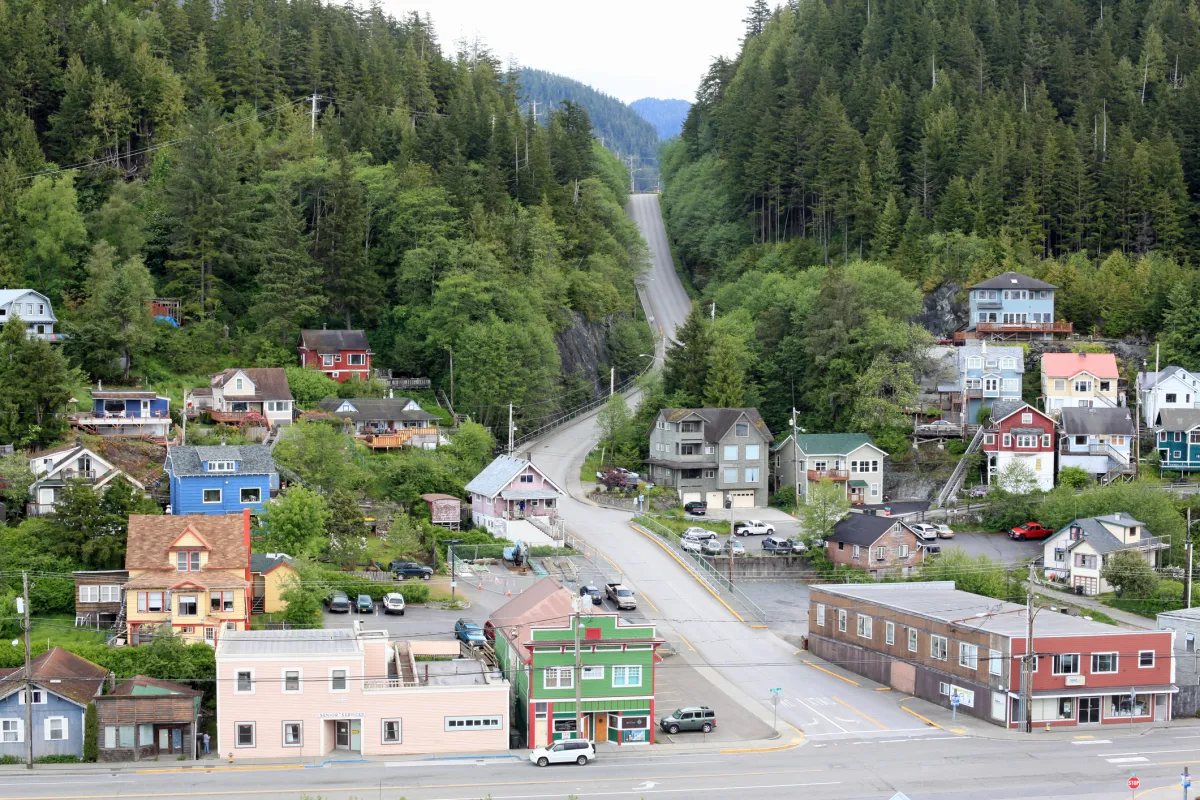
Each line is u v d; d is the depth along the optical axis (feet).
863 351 439.63
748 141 628.69
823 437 411.34
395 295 482.28
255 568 268.21
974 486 407.44
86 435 338.13
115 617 254.68
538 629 228.84
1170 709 247.70
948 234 524.52
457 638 259.60
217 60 567.18
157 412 362.74
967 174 555.28
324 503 300.40
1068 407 425.28
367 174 499.10
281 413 394.93
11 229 437.99
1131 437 418.92
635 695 229.04
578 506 381.81
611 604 300.81
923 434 432.25
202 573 254.68
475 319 451.53
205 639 249.34
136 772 204.23
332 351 435.12
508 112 644.27
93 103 505.25
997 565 341.82
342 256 459.32
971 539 374.63
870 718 242.58
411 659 234.58
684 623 294.66
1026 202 536.01
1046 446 409.49
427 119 607.78
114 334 392.88
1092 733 235.81
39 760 210.18
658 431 418.92
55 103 522.88
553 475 411.13
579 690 220.43
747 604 310.04
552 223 533.55
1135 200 534.78
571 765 212.43
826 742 226.99
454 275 447.42
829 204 565.53
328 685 216.74
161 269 466.29
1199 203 548.31
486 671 232.73
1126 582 326.24
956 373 448.24
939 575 324.60
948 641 252.01
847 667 277.44
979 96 618.85
